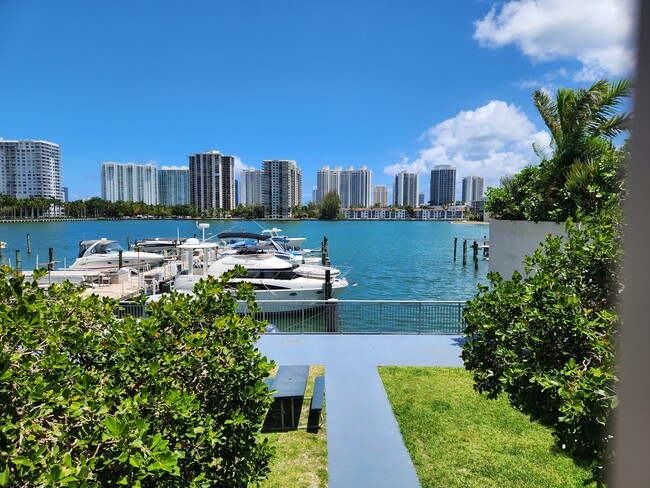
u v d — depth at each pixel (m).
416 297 22.75
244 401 3.18
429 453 5.05
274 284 16.19
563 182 8.12
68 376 2.74
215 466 3.02
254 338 3.59
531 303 3.44
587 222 4.30
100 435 2.14
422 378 7.30
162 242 34.66
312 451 5.14
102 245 25.66
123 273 20.33
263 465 3.46
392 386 6.97
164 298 3.82
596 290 3.38
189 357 3.04
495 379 3.65
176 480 2.42
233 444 3.11
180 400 2.63
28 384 2.34
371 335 9.79
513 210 8.86
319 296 16.36
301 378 6.40
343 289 17.41
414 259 39.97
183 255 24.92
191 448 2.73
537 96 9.88
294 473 4.69
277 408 6.19
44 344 2.94
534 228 7.89
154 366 2.85
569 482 4.44
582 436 2.54
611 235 3.38
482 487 4.41
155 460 2.09
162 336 3.39
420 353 8.60
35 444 2.02
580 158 7.93
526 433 5.46
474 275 30.39
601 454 2.38
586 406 2.34
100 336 3.71
